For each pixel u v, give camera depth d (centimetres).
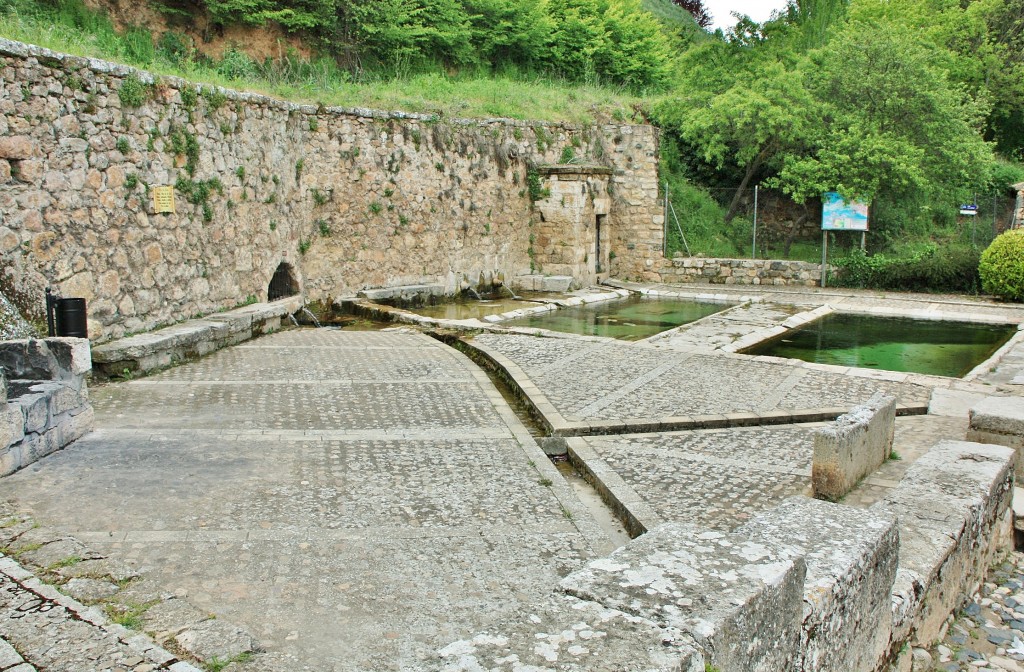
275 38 1620
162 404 710
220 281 1054
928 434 696
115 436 607
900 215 1952
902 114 1727
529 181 1694
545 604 201
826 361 1052
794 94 1709
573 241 1697
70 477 512
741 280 1820
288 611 355
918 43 1850
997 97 2278
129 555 401
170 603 350
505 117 1641
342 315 1309
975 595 410
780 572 218
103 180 834
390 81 1656
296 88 1339
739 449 648
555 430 687
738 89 1755
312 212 1274
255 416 682
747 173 1945
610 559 225
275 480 525
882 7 2311
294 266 1241
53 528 429
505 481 546
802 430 709
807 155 1780
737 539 240
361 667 312
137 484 504
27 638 309
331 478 535
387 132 1377
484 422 694
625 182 1850
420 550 429
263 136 1142
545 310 1441
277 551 417
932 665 339
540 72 2122
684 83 1938
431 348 1038
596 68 2212
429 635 340
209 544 421
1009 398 580
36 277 750
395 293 1399
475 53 1977
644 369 927
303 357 950
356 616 354
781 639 220
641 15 2362
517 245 1684
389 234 1405
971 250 1695
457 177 1518
